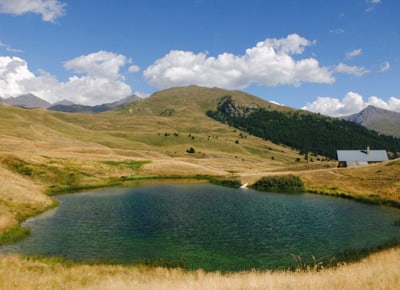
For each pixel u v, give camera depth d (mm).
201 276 26000
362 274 17547
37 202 62812
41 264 30438
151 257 37031
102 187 99000
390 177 89062
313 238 45219
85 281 24047
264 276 23047
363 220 56969
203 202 74875
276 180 102562
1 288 19656
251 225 52594
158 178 124000
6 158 96312
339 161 134000
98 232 47219
